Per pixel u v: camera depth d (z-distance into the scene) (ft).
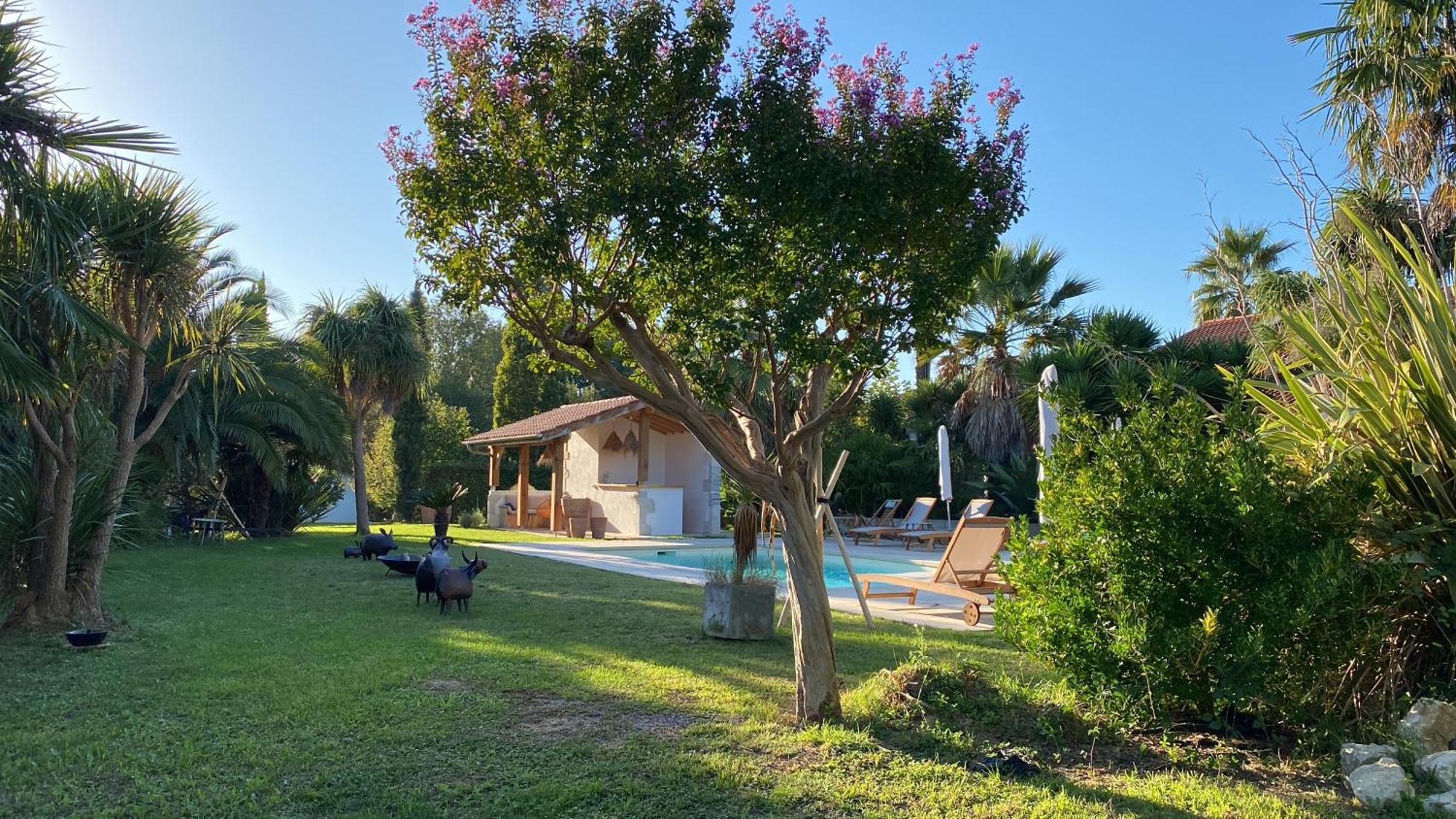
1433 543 16.98
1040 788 14.01
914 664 18.67
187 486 62.13
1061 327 71.82
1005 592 29.94
